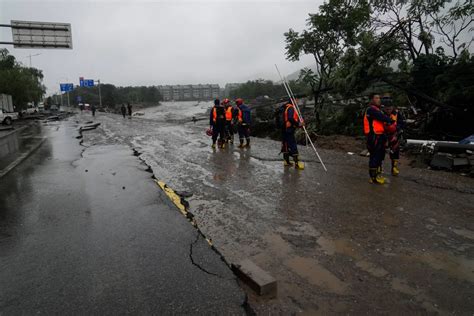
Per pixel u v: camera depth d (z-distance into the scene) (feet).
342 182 21.70
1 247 12.01
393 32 38.24
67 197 18.25
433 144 26.99
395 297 9.48
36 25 69.46
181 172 25.80
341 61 43.21
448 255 11.86
